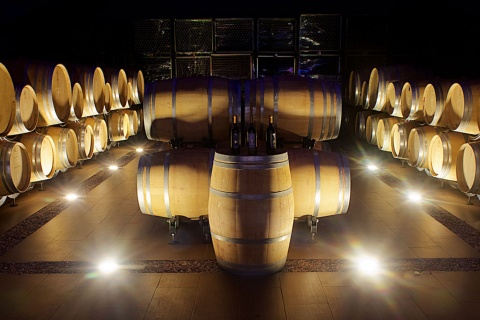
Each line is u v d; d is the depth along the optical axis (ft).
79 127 27.71
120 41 42.75
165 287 13.14
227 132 19.02
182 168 15.87
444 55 40.50
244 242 13.56
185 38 42.98
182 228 17.84
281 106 18.37
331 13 41.70
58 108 24.57
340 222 18.67
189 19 42.52
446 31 40.14
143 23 42.86
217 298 12.53
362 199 22.07
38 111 21.29
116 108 34.42
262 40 42.47
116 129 34.32
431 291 12.82
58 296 12.62
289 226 13.98
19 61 22.35
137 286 13.19
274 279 13.64
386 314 11.68
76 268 14.37
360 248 15.92
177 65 43.39
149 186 15.97
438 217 19.24
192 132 18.99
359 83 37.40
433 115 23.41
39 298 12.52
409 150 25.94
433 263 14.64
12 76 21.59
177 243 16.39
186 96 18.74
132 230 17.79
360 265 14.52
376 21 41.91
